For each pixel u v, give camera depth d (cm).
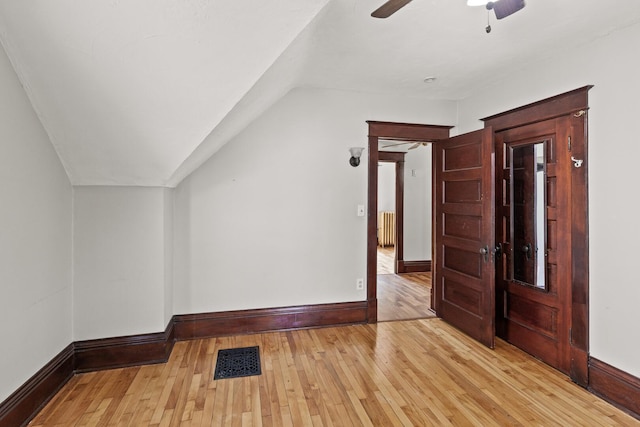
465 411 206
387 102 356
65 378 237
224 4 146
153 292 271
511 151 304
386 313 388
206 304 319
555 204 261
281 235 334
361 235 355
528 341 286
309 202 340
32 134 198
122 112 196
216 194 318
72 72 173
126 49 162
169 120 202
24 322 194
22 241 192
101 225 260
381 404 213
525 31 219
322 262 345
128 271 266
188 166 274
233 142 321
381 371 254
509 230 307
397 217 612
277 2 148
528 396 223
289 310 337
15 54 167
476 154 313
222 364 265
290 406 211
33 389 199
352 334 327
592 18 202
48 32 155
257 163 327
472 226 319
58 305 233
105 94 185
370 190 355
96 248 259
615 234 218
